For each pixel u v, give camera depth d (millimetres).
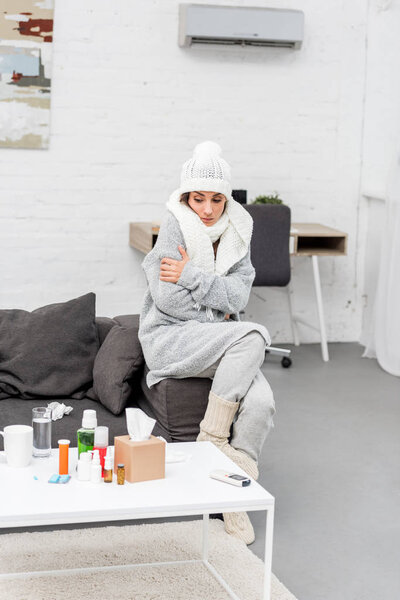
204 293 3189
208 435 3055
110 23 5516
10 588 2523
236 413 3127
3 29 5285
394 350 5441
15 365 3379
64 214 5629
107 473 2322
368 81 5973
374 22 5898
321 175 6031
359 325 6293
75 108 5547
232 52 5734
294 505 3330
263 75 5820
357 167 6074
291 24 5594
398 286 5414
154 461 2359
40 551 2781
